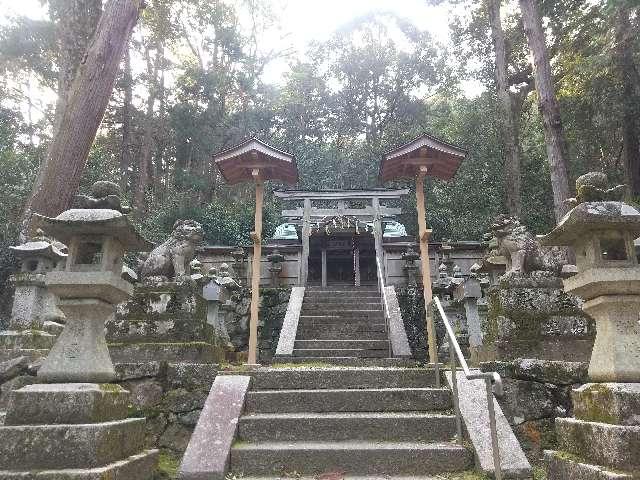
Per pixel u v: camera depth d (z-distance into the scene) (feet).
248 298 37.60
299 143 80.53
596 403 9.18
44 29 47.83
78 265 10.52
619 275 9.27
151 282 17.06
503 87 50.06
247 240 53.36
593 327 15.28
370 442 13.17
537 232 53.16
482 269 23.43
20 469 8.56
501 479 10.77
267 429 13.47
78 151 24.21
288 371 15.94
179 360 15.74
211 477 11.35
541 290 15.80
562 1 46.26
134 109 67.72
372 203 46.62
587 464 8.84
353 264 55.47
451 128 63.31
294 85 86.53
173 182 65.31
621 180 56.08
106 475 8.49
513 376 14.48
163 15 63.46
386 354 27.50
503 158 54.85
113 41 25.79
